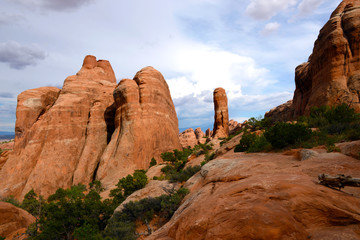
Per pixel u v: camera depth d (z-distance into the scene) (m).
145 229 16.45
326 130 16.22
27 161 53.62
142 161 53.62
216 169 11.87
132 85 59.72
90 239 13.82
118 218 17.52
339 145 10.13
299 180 5.46
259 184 5.41
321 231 3.57
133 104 58.00
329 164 7.54
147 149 55.44
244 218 3.86
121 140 54.38
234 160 12.38
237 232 3.76
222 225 4.08
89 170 56.44
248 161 10.98
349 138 13.23
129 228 15.55
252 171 8.88
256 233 3.55
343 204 4.00
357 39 26.00
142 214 17.55
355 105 24.12
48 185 51.06
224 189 6.98
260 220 3.67
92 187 48.69
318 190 4.54
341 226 3.64
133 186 28.23
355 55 26.23
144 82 61.84
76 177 53.97
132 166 51.78
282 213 3.79
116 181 48.81
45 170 52.38
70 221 19.16
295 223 3.70
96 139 61.50
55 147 56.00
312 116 23.89
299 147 13.92
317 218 3.85
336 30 27.58
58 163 54.41
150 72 65.12
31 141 55.72
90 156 58.25
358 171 6.31
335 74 26.98
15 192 49.81
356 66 26.03
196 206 5.57
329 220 3.78
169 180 24.75
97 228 19.44
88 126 62.47
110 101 69.62
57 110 59.38
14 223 22.47
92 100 67.38
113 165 51.72
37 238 18.08
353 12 27.06
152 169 45.94
